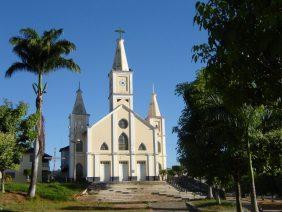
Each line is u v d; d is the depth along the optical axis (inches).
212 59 393.7
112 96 2834.6
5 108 1290.6
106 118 2699.3
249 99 395.2
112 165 2640.3
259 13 324.5
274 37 312.5
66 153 3097.9
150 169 2684.5
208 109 839.7
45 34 1456.7
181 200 1804.9
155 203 1679.4
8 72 1445.6
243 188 1920.5
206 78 415.8
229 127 848.3
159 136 2967.5
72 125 2751.0
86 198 1818.4
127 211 1334.9
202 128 895.7
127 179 2650.1
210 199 1647.4
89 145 2620.6
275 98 373.1
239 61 361.1
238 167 905.5
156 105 3065.9
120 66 2888.8
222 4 354.9
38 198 1438.2
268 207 1578.5
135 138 2711.6
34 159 1429.6
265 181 2003.0
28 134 1293.1
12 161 1223.5
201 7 363.3
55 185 1813.5
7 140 1181.1
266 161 885.8
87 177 2578.7
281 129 838.5
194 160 931.3
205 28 366.3
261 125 829.2
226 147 879.7
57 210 1277.1
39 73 1444.4
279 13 301.0
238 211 927.7
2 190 1403.8
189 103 947.3
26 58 1444.4
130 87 2856.8
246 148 855.7
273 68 357.7
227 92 400.2
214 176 945.5
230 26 348.5
